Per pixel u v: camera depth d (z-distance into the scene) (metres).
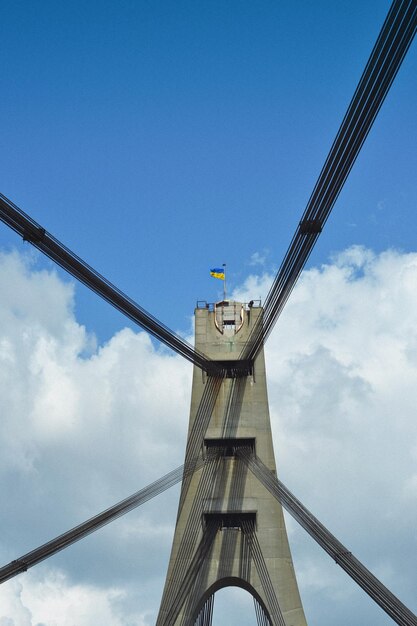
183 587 58.50
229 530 60.06
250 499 59.88
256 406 62.47
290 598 58.00
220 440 61.66
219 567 58.91
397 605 47.97
